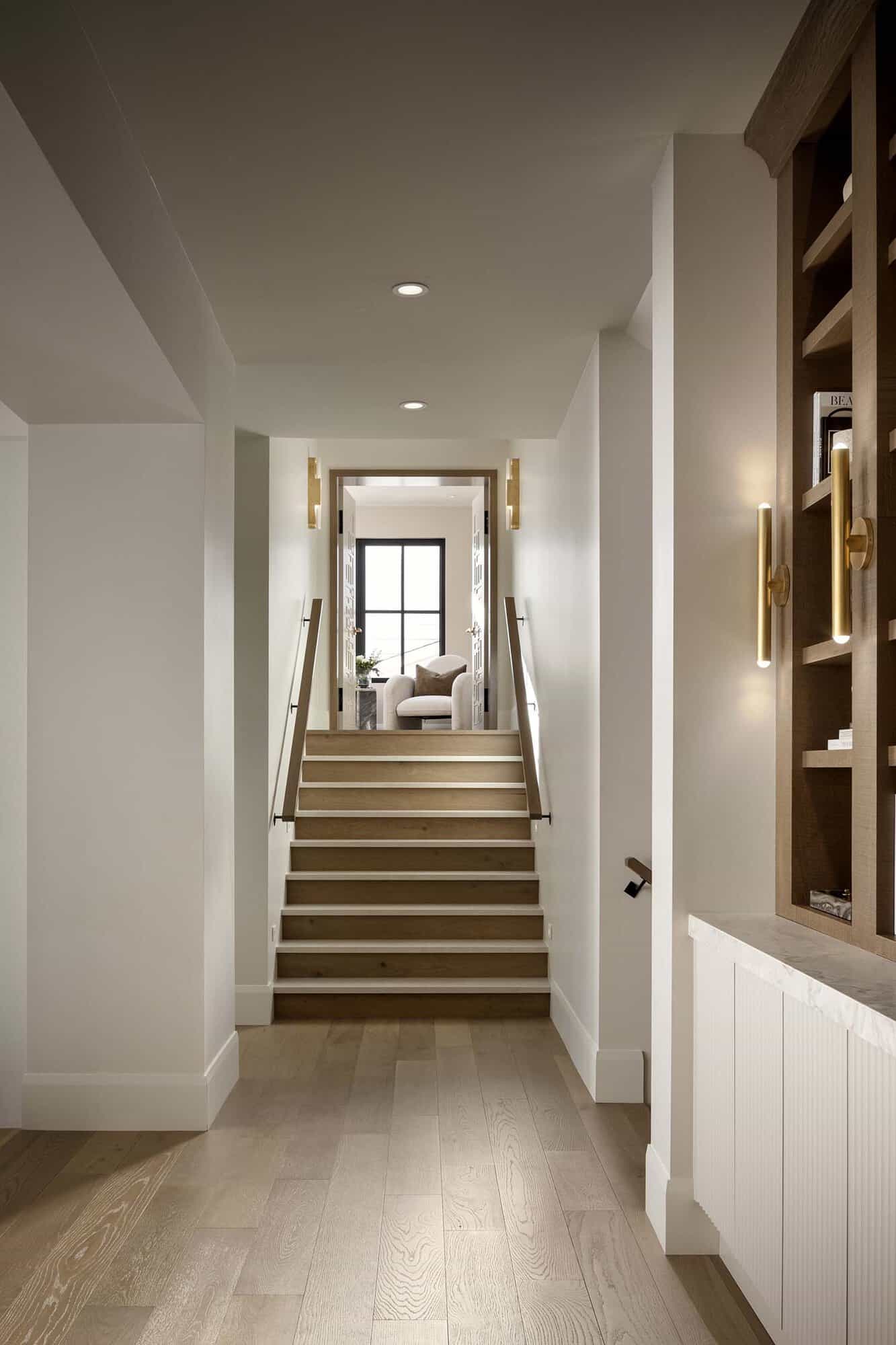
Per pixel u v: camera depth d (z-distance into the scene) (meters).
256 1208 3.23
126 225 2.81
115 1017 3.95
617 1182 3.44
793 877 2.83
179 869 3.97
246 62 2.60
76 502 4.03
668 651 3.02
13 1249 2.97
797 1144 2.15
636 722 4.31
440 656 11.91
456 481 8.87
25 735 4.16
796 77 2.62
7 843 4.12
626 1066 4.24
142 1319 2.60
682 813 2.95
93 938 3.97
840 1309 1.92
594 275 3.83
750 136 2.96
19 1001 4.07
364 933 6.13
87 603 4.02
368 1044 5.13
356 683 10.37
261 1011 5.55
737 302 3.00
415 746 7.62
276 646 5.99
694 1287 2.75
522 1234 3.06
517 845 6.55
